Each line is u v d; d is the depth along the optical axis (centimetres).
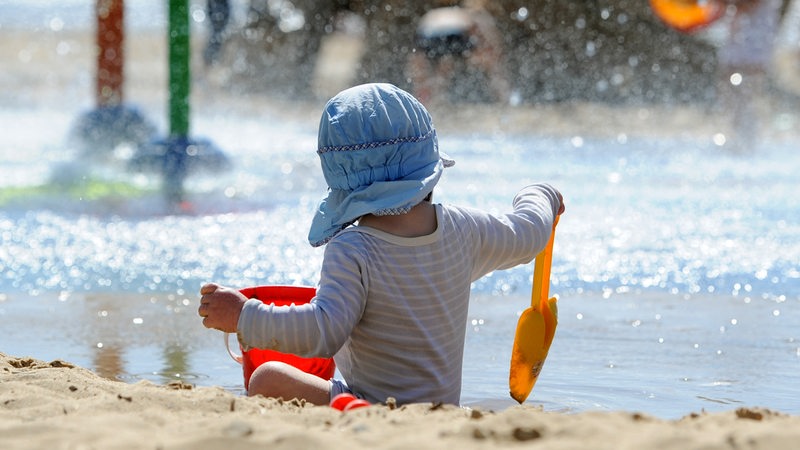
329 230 775
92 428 597
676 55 3497
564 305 1190
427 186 756
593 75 3484
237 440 560
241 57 3872
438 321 755
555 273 1359
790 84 3800
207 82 3762
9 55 4522
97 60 2539
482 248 788
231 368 933
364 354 752
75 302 1195
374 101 767
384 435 577
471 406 818
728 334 1055
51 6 5825
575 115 3275
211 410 667
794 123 3253
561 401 827
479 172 2180
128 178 2039
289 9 3919
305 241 1544
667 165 2369
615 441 551
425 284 748
